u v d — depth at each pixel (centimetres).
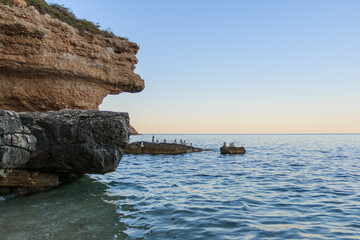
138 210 827
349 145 6256
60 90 1656
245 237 615
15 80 1511
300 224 707
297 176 1584
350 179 1458
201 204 909
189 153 3834
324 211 830
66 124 986
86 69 1738
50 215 752
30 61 1477
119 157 1083
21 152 843
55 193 1006
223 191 1145
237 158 3023
